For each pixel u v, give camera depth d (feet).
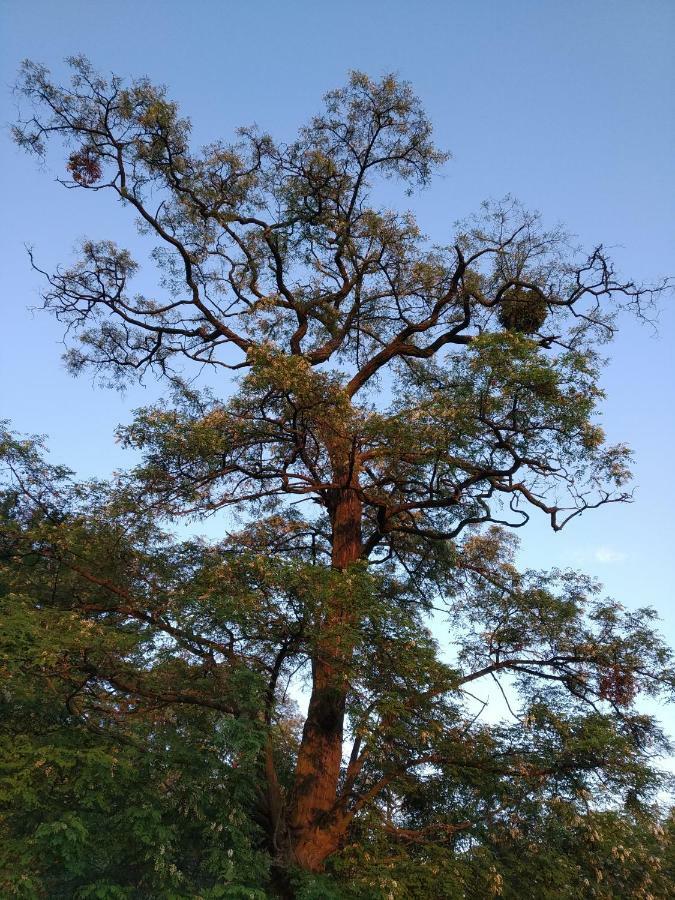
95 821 31.19
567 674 45.70
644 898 36.68
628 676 44.29
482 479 46.60
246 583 39.14
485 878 36.14
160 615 41.88
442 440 42.86
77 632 36.14
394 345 58.90
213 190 56.85
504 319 55.72
